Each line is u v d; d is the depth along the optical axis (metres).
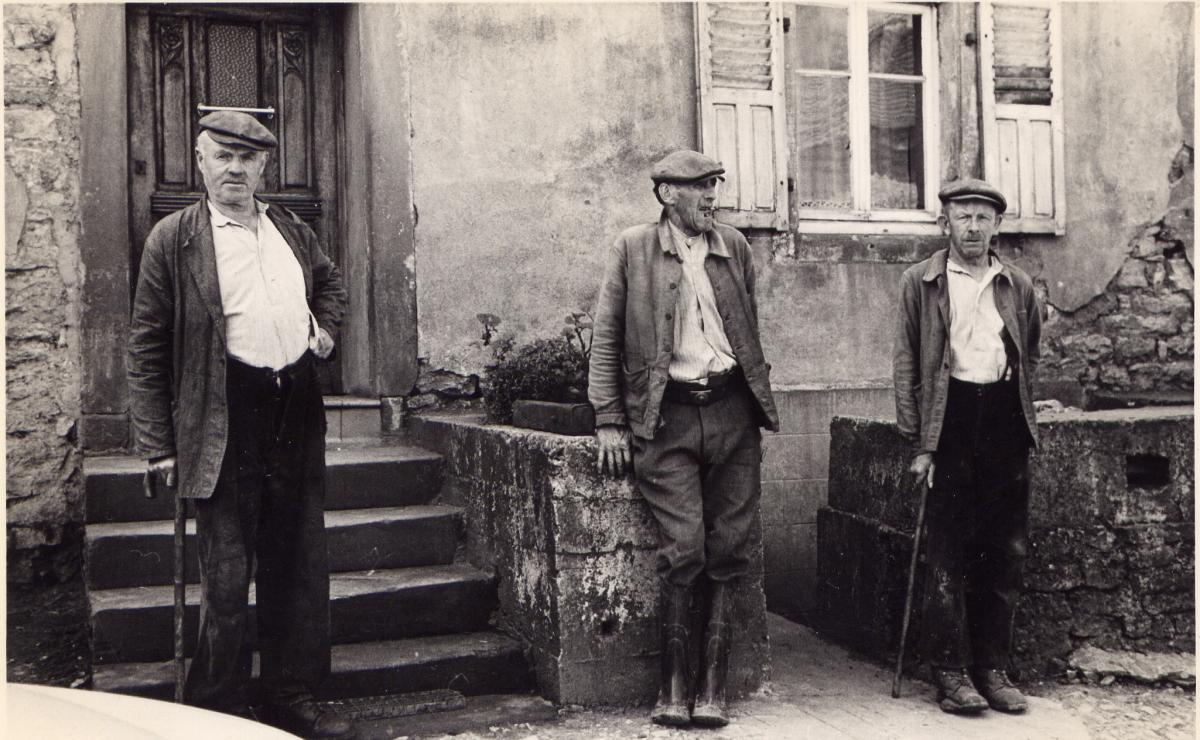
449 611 4.50
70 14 5.23
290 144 5.75
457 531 4.86
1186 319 6.78
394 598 4.40
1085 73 6.67
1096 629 4.83
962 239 4.25
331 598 4.30
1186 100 6.77
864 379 6.29
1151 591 4.88
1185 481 4.93
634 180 5.98
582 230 5.89
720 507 4.15
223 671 3.52
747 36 6.12
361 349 5.68
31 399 5.23
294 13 5.72
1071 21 6.64
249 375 3.55
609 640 4.20
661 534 4.09
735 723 4.05
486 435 4.66
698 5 6.02
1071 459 4.80
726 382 4.10
